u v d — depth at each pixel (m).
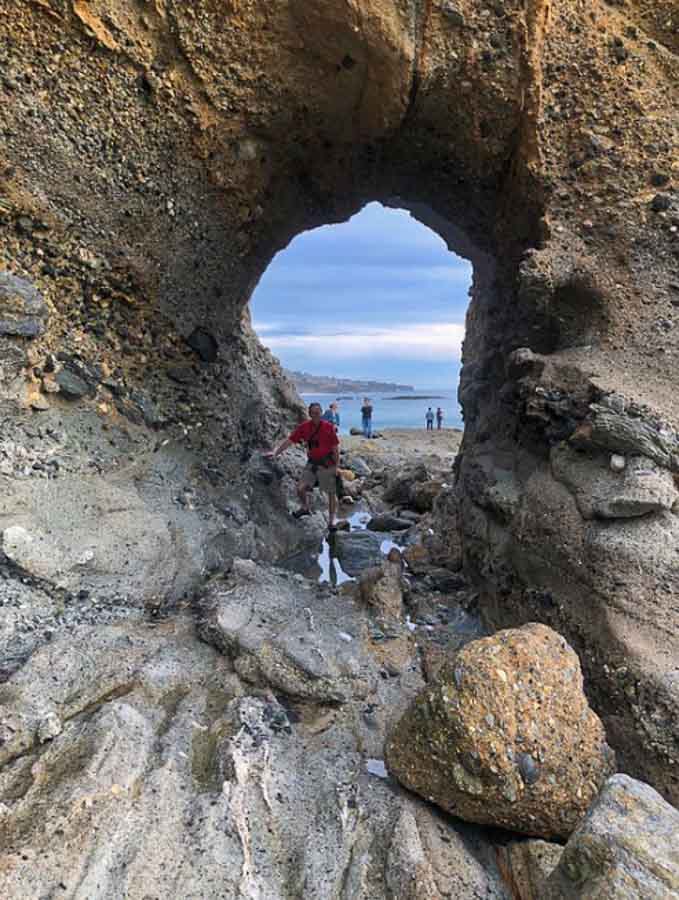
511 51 4.43
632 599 3.29
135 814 2.44
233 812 2.51
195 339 5.67
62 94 4.35
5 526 3.74
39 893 2.08
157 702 3.21
